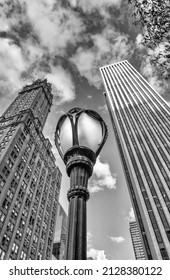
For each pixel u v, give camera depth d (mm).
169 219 59438
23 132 81562
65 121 5148
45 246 75562
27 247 64688
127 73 146125
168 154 78375
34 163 84000
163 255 52750
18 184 68375
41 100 115125
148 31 8672
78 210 3693
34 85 125312
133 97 121312
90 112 5133
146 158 80125
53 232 85562
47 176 94562
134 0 8875
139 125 98000
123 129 98688
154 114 101938
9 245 56406
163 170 73438
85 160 4270
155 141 85938
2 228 55812
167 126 91750
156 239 56688
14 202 63656
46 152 99250
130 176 82938
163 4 8273
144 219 63344
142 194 68625
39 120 100312
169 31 8281
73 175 4184
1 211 57594
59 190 104062
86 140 4727
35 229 72125
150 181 71562
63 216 135375
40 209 79812
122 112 111312
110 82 143375
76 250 3270
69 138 4812
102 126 5062
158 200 65188
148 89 124125
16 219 62812
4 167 64188
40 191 83312
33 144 87125
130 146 87938
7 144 71250
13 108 102625
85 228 3549
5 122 88125
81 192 3916
